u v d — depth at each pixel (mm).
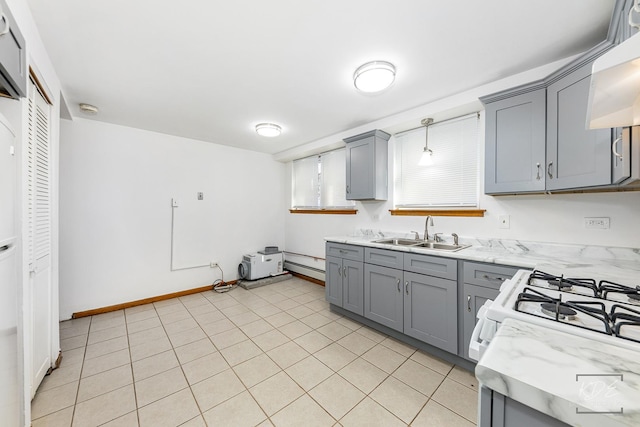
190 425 1389
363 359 1994
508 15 1306
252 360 1976
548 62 1720
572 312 757
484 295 1767
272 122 2871
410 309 2160
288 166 4605
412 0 1220
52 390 1635
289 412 1473
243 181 4090
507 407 522
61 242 2641
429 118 2475
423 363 1949
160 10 1282
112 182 2928
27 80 1215
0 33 927
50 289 1804
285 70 1826
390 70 1723
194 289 3555
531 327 707
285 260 4637
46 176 1729
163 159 3293
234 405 1527
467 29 1413
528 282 1141
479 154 2312
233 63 1742
